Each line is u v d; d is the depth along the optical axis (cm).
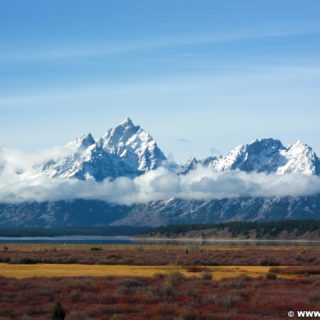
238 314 13188
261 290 16988
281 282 19350
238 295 15612
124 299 15138
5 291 16788
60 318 11469
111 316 12850
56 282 18950
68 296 15712
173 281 18950
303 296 15700
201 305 14325
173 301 14988
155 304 14338
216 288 17488
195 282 19088
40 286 17688
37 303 14950
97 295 15600
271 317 12875
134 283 18200
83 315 12544
